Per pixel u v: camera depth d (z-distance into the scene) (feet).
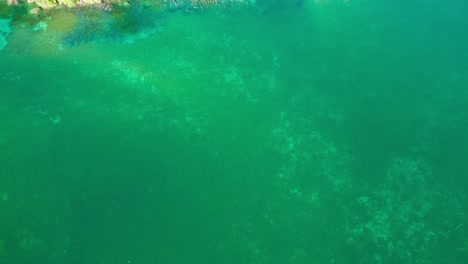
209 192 37.06
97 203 35.73
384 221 36.94
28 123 39.27
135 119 40.32
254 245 34.86
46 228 34.22
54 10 45.85
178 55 45.01
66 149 38.14
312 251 34.99
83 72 42.70
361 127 42.16
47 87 41.47
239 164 38.75
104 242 34.01
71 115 40.04
